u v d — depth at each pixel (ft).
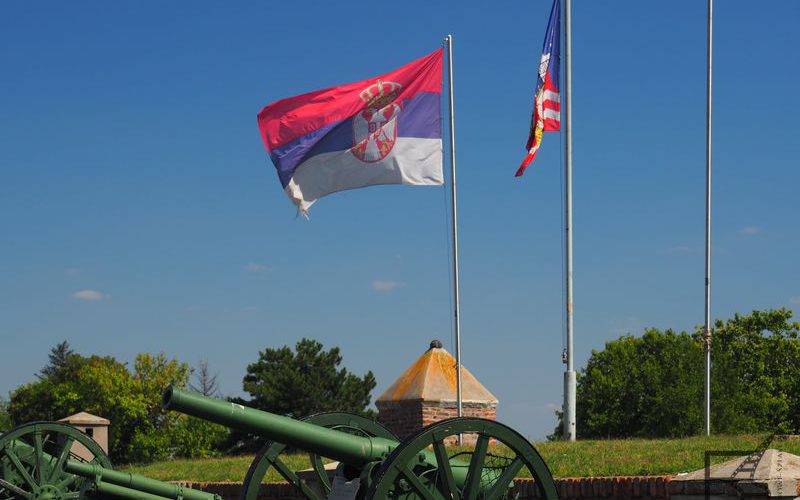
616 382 181.98
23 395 249.34
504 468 38.17
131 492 49.16
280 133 80.07
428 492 35.19
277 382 187.83
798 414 201.77
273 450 41.39
